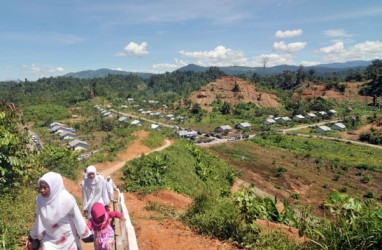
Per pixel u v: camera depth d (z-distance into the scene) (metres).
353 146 65.56
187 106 111.12
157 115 102.12
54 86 166.88
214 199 10.54
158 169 21.94
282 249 7.10
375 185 42.34
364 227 5.75
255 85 125.50
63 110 98.75
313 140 69.38
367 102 114.25
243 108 105.62
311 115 98.75
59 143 58.00
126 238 6.13
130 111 111.94
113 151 31.23
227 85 121.31
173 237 8.09
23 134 11.33
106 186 7.28
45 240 4.12
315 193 37.47
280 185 39.16
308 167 49.50
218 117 96.69
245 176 40.75
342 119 94.25
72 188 15.40
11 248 6.01
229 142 67.50
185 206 14.52
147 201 14.59
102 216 5.10
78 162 22.59
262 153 57.12
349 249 5.52
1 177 9.20
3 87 169.38
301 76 152.25
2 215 7.45
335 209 6.77
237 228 8.18
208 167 31.95
